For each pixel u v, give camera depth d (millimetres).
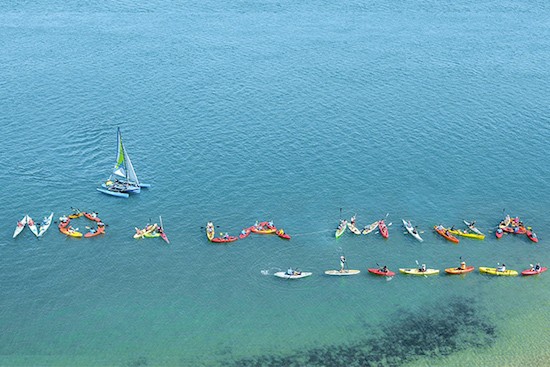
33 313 100875
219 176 139625
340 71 196500
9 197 130125
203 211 127812
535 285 109875
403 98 179375
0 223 122375
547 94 184250
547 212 131250
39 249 115688
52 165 141750
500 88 187500
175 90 180125
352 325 100000
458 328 99875
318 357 93500
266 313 102000
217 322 99875
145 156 146375
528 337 98125
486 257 116812
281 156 148250
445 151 152625
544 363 93000
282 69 196625
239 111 168875
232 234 121000
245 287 107688
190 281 108812
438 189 137875
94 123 160125
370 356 93938
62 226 121000
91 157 145375
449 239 121375
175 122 162250
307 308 103375
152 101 173125
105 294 105312
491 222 127375
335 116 167750
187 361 92312
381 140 156625
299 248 117750
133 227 122625
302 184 137750
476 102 178125
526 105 177000
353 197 133875
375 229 123438
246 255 115500
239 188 135625
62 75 188125
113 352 93688
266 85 185000
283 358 93188
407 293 107312
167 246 117438
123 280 108688
